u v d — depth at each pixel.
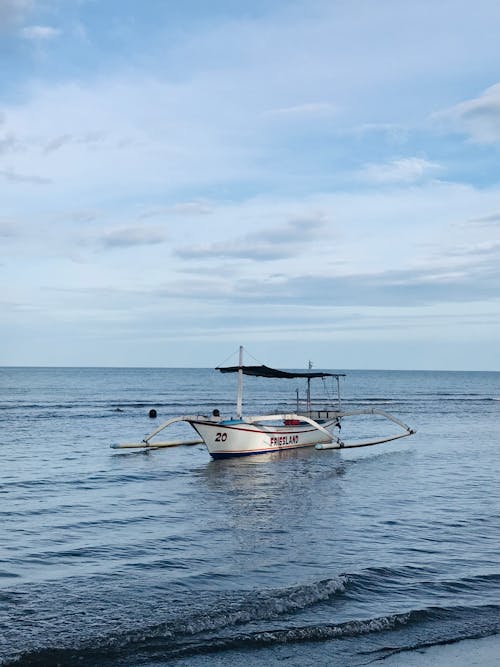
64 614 11.16
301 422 37.28
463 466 30.73
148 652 9.76
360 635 10.63
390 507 20.80
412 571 13.86
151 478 26.70
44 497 22.16
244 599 11.92
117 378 185.50
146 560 14.58
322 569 13.89
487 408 77.56
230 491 23.80
